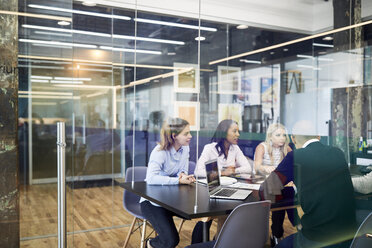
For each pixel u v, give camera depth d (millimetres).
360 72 1740
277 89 2148
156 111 3703
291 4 2066
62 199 2053
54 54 2598
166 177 2742
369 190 1791
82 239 3451
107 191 4164
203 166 2789
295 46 1974
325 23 1821
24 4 2500
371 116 1736
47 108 2639
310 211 1883
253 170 2293
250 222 1762
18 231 2418
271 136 2137
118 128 4078
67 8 2609
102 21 3934
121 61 3961
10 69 2334
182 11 3396
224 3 2816
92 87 3984
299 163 1934
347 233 1869
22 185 2582
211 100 2953
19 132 2566
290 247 1926
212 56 2975
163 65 3646
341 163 1800
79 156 4082
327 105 1818
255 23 2391
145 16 3734
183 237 3303
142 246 2754
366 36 1740
